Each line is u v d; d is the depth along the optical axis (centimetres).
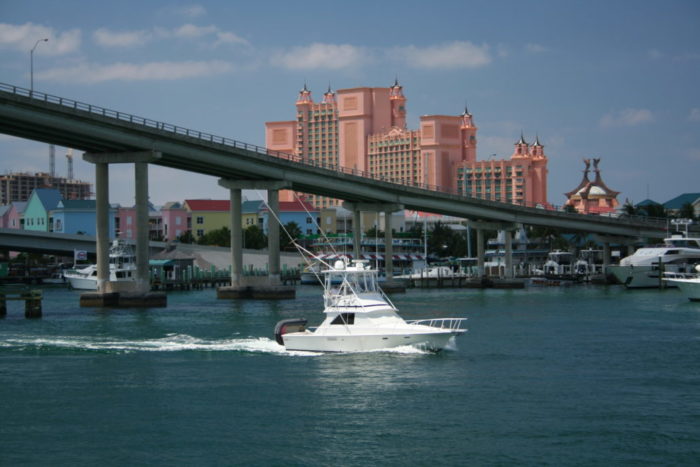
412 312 9806
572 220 17375
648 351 6356
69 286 16750
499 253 19412
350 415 4403
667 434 4053
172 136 11256
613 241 18100
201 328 7919
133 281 11288
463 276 17925
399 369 5500
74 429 4212
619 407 4541
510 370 5512
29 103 9650
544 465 3662
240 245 13162
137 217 11162
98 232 11319
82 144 10919
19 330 7806
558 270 18500
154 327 8044
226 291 13012
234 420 4338
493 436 4038
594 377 5303
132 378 5331
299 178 13550
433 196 15888
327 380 5181
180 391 4959
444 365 5662
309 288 16838
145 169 11175
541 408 4519
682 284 11431
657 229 17725
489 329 7850
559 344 6712
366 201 15862
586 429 4138
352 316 6034
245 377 5306
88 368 5681
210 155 11944
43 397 4850
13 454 3853
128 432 4156
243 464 3703
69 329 7888
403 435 4062
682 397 4762
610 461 3697
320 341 6072
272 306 11050
